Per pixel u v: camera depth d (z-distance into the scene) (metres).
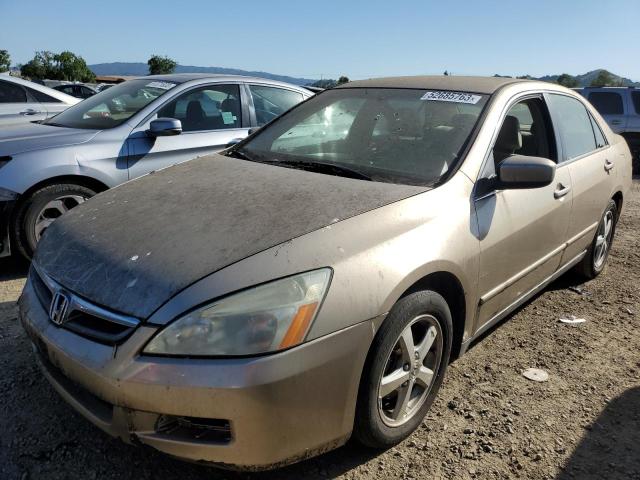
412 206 2.57
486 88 3.45
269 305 2.01
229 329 1.97
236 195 2.68
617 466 2.54
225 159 3.41
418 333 2.60
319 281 2.12
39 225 4.57
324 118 3.63
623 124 12.07
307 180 2.84
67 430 2.62
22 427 2.62
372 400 2.31
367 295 2.20
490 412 2.89
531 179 2.87
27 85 8.79
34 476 2.33
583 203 4.03
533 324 4.00
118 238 2.41
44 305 2.38
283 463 2.11
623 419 2.88
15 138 4.66
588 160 4.20
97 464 2.42
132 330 2.02
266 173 2.99
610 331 3.92
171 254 2.21
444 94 3.43
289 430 2.05
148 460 2.46
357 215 2.42
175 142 5.29
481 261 2.83
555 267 3.93
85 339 2.12
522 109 3.63
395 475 2.43
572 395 3.09
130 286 2.11
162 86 5.55
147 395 1.96
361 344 2.18
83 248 2.42
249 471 2.08
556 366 3.40
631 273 5.16
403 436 2.60
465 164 2.92
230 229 2.34
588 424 2.83
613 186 4.61
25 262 4.91
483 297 2.97
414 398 2.67
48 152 4.56
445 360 2.77
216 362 1.94
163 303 2.02
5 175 4.36
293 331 2.01
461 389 3.10
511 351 3.57
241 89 5.96
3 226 4.41
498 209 2.98
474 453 2.58
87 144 4.78
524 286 3.49
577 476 2.46
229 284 2.04
